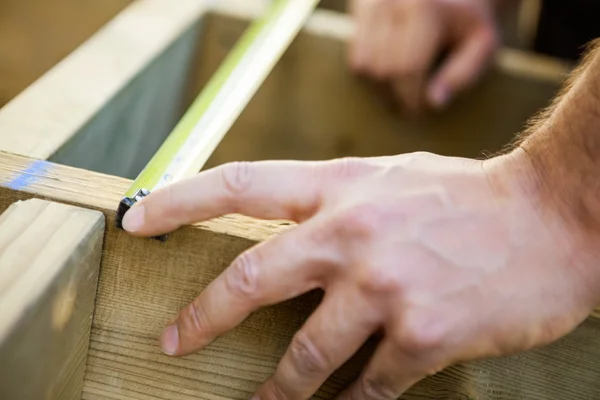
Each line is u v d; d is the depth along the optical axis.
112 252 0.49
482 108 0.82
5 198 0.49
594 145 0.49
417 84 0.81
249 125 0.81
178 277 0.50
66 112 0.58
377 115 0.82
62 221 0.47
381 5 0.78
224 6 0.75
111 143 0.62
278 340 0.50
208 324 0.48
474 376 0.52
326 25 0.78
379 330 0.48
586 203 0.49
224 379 0.51
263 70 0.67
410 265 0.47
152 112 0.68
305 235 0.48
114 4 0.77
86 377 0.51
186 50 0.72
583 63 0.55
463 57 0.81
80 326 0.49
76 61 0.63
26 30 0.80
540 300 0.49
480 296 0.48
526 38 1.26
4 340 0.43
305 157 0.84
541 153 0.51
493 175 0.51
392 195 0.49
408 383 0.49
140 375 0.51
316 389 0.49
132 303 0.50
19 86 0.81
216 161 0.81
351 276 0.47
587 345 0.51
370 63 0.77
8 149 0.53
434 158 0.51
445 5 0.81
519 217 0.49
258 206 0.49
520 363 0.52
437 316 0.47
